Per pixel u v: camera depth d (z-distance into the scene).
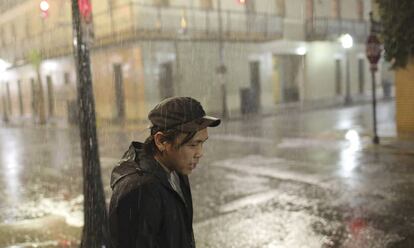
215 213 6.53
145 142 1.82
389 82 30.56
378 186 7.49
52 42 26.89
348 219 5.90
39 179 10.00
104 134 17.69
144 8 21.05
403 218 5.81
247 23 24.44
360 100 28.12
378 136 12.84
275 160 10.45
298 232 5.51
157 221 1.65
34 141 17.72
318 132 14.87
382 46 13.05
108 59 22.83
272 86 26.14
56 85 27.31
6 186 9.42
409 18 11.33
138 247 1.61
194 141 1.76
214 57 23.06
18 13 30.45
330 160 10.08
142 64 21.06
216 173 9.39
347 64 27.62
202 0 22.62
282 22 26.17
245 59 24.45
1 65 27.44
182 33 22.00
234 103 23.91
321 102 27.42
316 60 28.12
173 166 1.80
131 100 21.72
